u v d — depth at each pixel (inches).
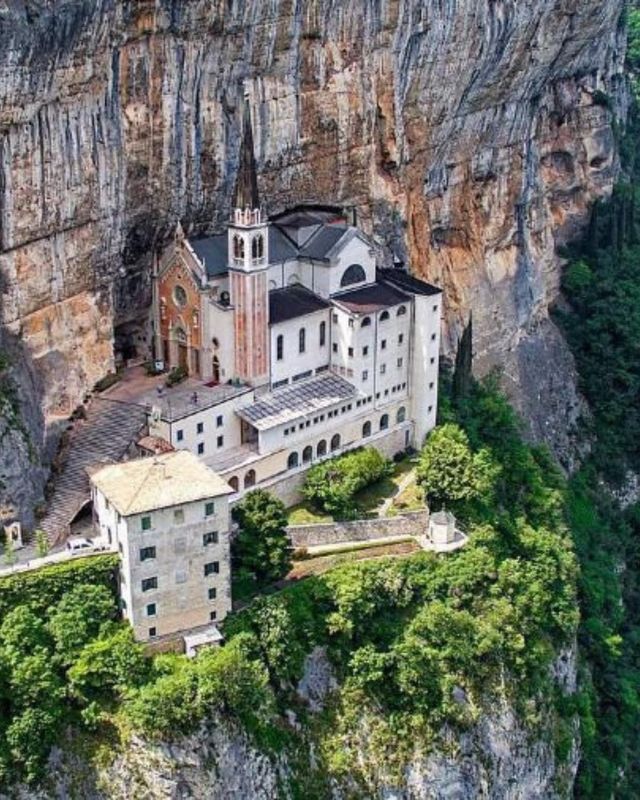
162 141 4279.0
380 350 4785.9
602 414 6752.0
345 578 4072.3
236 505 4055.1
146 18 4005.9
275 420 4416.8
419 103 5255.9
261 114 4525.1
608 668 5290.4
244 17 4234.7
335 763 3838.6
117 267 4357.8
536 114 6387.8
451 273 5925.2
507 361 6220.5
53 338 4124.0
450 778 3983.8
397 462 4933.6
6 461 3826.3
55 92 3821.4
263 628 3821.4
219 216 4626.0
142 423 4227.4
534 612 4453.7
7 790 3444.9
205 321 4468.5
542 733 4345.5
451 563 4335.6
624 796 5054.1
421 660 4003.4
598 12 6323.8
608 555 5994.1
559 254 7047.2
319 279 4734.3
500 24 5403.5
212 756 3577.8
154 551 3646.7
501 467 5014.8
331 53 4680.1
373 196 5177.2
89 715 3533.5
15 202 3828.7
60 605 3666.3
